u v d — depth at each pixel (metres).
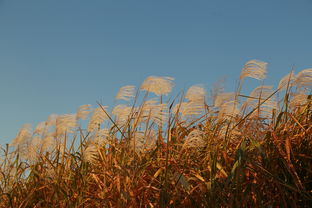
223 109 4.86
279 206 4.60
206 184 4.52
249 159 4.56
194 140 4.73
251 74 5.01
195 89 5.08
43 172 5.46
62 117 5.52
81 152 5.21
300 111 5.00
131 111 5.26
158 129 5.21
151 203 4.71
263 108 5.03
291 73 4.97
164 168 4.77
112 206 4.77
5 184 5.53
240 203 4.45
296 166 4.71
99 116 5.33
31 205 5.20
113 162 5.09
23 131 5.89
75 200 4.98
